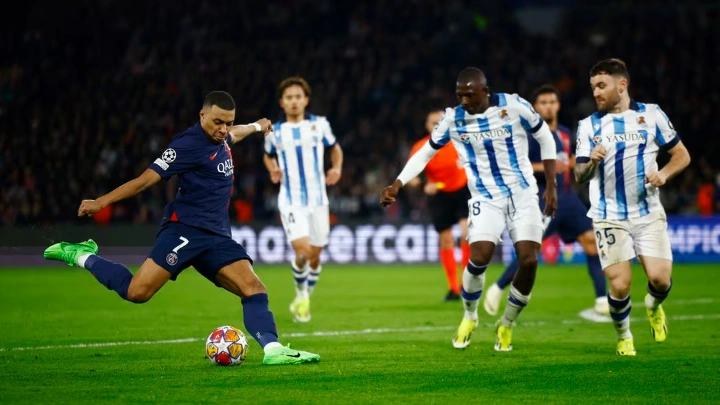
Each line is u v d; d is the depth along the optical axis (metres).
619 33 107.75
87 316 39.50
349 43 105.25
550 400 20.08
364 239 80.81
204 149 23.92
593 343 30.39
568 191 38.94
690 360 25.97
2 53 100.81
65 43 102.38
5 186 84.81
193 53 102.44
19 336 32.41
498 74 102.06
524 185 27.77
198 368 24.36
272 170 39.00
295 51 103.56
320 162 38.94
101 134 90.56
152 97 95.25
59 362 25.75
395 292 53.19
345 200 88.12
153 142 90.00
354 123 96.75
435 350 28.44
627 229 26.98
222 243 24.59
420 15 108.62
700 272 67.12
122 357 26.75
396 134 95.69
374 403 19.62
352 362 25.52
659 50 103.81
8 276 66.69
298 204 38.47
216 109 23.64
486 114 27.30
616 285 26.78
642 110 26.62
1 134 89.81
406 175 28.25
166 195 85.31
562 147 38.19
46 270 73.81
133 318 38.69
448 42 104.44
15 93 94.19
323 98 97.31
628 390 21.23
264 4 110.94
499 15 110.19
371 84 100.69
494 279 62.50
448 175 46.53
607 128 26.77
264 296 24.97
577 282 59.78
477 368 24.47
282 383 21.97
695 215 80.75
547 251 79.88
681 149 26.53
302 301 37.78
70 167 87.62
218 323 36.81
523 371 23.94
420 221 80.62
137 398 20.17
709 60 102.69
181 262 24.09
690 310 41.41
